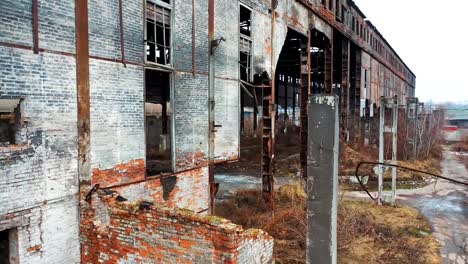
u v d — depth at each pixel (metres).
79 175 6.86
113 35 7.54
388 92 43.22
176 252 6.09
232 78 11.81
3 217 5.60
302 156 16.38
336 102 3.93
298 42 19.17
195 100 10.12
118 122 7.70
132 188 8.09
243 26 13.99
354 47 26.89
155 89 14.68
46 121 6.23
